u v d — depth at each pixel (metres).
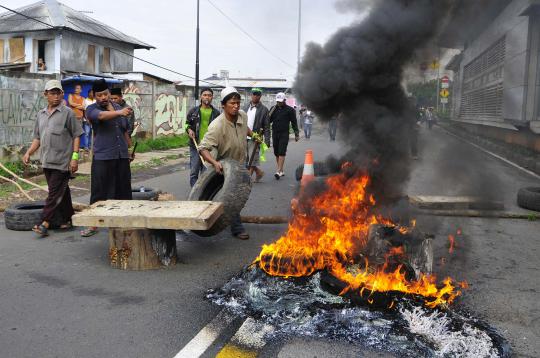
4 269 4.76
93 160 6.01
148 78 29.12
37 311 3.78
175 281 4.44
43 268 4.79
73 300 4.00
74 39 29.08
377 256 4.24
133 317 3.67
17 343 3.27
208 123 7.96
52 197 5.98
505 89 17.42
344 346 3.20
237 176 5.45
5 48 29.05
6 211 6.32
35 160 12.03
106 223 4.65
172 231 4.89
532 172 11.98
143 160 14.35
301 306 3.74
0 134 11.62
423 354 3.10
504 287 4.32
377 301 3.67
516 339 3.36
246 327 3.48
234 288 4.20
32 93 12.57
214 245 5.62
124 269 4.76
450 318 3.58
